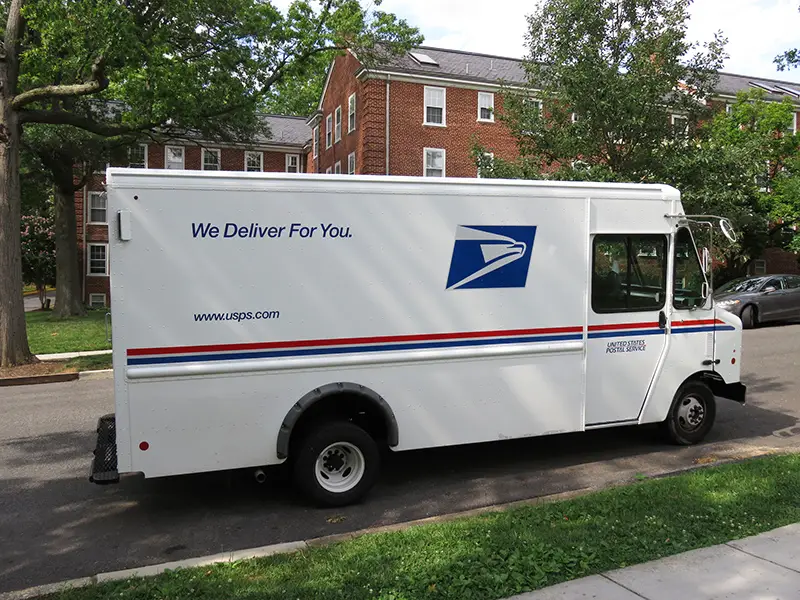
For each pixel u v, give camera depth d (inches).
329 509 208.1
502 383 228.4
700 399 271.1
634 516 180.9
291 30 578.9
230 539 186.5
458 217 218.2
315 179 200.5
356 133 1049.5
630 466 248.4
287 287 198.8
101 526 197.3
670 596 138.3
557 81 425.7
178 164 1253.7
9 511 210.2
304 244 199.9
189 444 192.9
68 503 217.0
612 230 243.3
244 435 197.6
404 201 210.8
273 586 144.0
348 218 204.4
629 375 251.9
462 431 223.8
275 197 196.4
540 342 233.5
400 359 212.5
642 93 386.3
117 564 171.0
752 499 192.5
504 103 468.4
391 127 991.6
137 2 519.2
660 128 405.4
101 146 801.6
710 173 398.6
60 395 403.5
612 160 417.4
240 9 563.8
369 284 207.9
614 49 404.5
